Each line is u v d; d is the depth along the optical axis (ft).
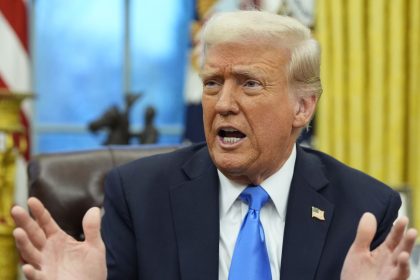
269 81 6.79
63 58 21.39
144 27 21.47
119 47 21.52
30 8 21.03
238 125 6.77
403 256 5.77
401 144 16.46
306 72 7.03
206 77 6.84
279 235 7.13
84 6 21.40
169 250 7.13
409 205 11.80
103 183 8.57
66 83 21.42
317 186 7.32
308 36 7.05
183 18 21.44
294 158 7.41
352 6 16.17
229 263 7.02
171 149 8.95
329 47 16.22
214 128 6.87
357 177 7.56
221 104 6.72
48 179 8.47
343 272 6.20
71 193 8.46
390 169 16.48
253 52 6.73
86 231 6.24
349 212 7.23
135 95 18.11
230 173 6.95
